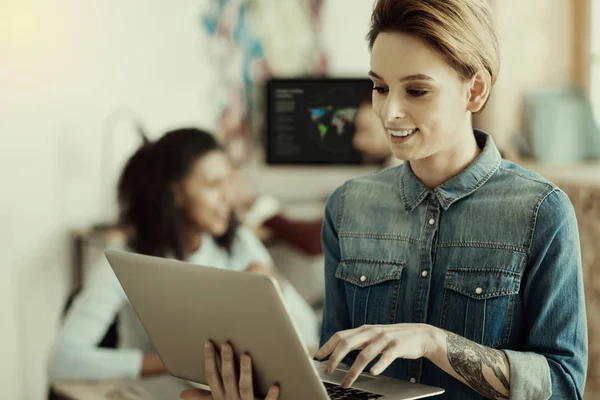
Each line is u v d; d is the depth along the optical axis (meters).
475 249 1.27
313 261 3.35
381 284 1.35
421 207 1.34
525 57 5.04
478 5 1.22
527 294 1.24
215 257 2.34
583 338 1.22
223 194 2.28
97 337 2.16
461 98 1.22
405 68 1.18
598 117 5.14
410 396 1.17
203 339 1.20
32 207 3.70
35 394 3.76
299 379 1.09
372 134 2.75
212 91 4.25
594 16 5.09
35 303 3.73
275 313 1.04
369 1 4.66
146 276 1.22
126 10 3.95
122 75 3.96
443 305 1.29
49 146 3.74
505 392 1.17
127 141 3.99
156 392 1.85
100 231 3.68
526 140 4.98
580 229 2.00
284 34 4.43
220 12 4.24
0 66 3.58
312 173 4.36
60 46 3.75
